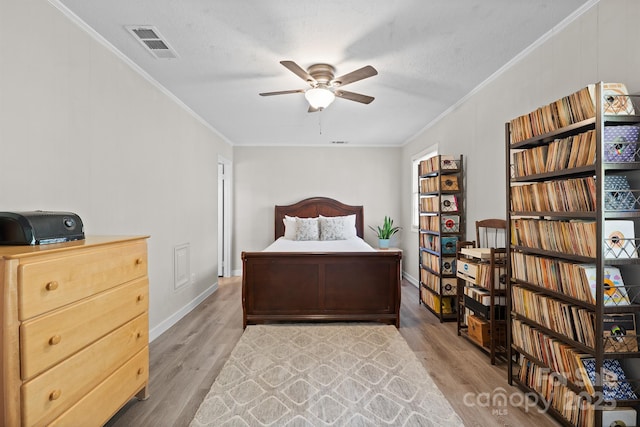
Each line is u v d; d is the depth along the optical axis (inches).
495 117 110.0
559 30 80.5
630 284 64.9
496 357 98.3
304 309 126.1
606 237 59.9
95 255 58.9
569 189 65.2
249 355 99.3
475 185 124.1
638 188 62.0
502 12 74.6
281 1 70.3
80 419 54.9
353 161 225.3
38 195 68.6
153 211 115.4
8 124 62.1
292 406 73.4
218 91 124.3
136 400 76.3
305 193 223.9
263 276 126.1
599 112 56.6
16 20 63.3
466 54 94.9
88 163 83.3
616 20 66.0
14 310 44.3
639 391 61.2
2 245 52.5
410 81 115.2
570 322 64.4
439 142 158.9
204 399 76.4
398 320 124.7
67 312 52.4
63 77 74.9
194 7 72.7
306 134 194.7
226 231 216.1
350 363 94.2
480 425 67.2
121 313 66.6
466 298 111.4
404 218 219.0
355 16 75.9
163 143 122.5
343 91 102.4
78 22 78.0
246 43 88.4
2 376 43.4
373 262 126.0
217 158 187.3
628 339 58.9
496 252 94.8
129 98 100.5
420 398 76.5
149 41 87.9
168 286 126.5
